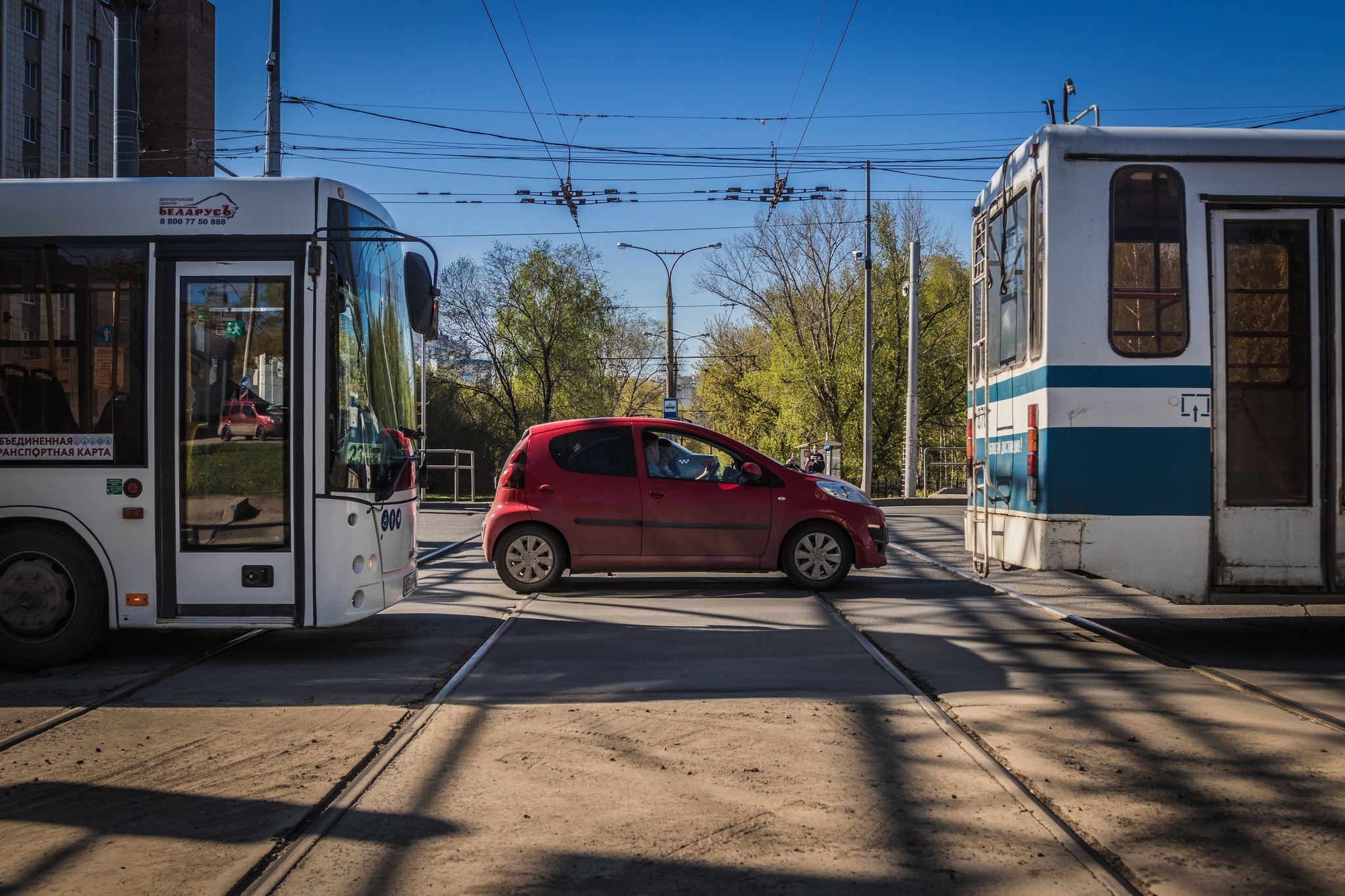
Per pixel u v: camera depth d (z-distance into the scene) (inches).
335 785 178.1
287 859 146.1
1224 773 181.9
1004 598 400.5
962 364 1724.9
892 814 162.7
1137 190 280.4
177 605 278.7
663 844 151.2
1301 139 282.8
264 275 281.9
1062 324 277.7
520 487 419.5
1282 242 281.1
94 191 285.1
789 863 144.2
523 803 168.4
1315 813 162.6
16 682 262.1
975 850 147.9
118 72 507.2
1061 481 276.7
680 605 380.8
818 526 418.9
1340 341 280.2
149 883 138.8
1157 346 277.9
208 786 178.1
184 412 280.5
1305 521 276.4
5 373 281.7
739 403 2206.0
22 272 283.6
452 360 2226.9
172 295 282.0
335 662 284.5
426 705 234.7
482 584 447.5
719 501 417.4
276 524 278.7
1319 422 278.2
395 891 135.7
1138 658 283.0
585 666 275.3
